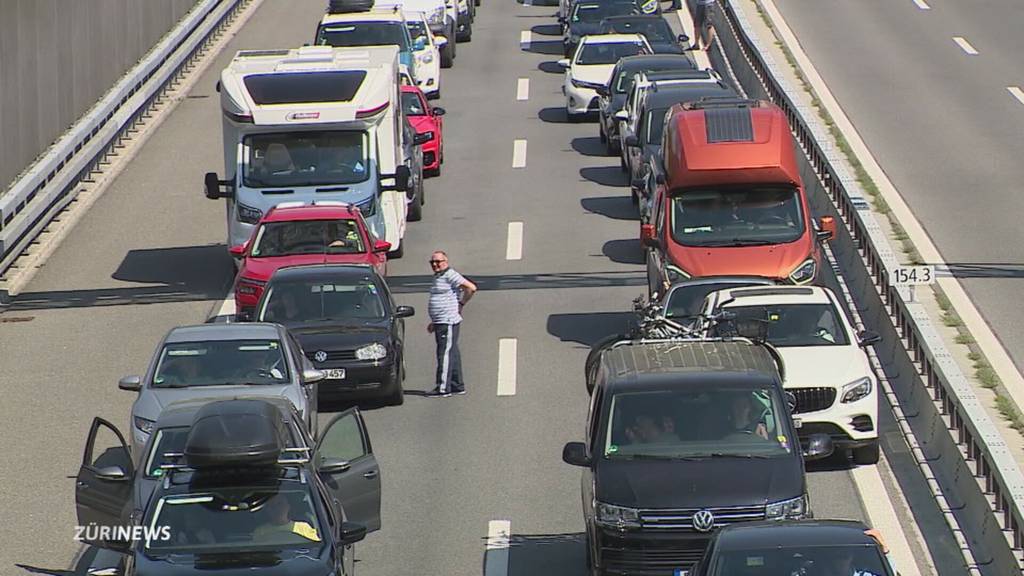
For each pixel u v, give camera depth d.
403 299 68.25
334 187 71.38
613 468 37.00
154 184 91.38
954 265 67.62
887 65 110.88
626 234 79.31
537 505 44.72
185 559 32.47
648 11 124.69
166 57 120.12
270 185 71.44
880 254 60.38
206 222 83.88
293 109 71.38
